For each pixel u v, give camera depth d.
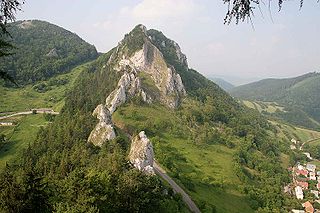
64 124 169.62
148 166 103.50
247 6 17.97
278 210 150.00
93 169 68.94
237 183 156.38
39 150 153.25
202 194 127.06
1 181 53.88
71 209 49.19
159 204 76.38
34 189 53.69
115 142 126.38
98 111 158.88
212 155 182.38
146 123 181.50
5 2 21.58
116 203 60.72
